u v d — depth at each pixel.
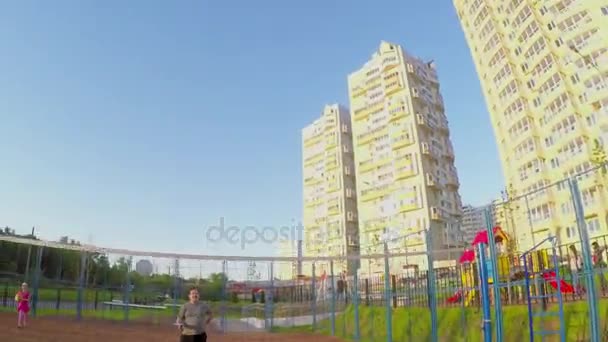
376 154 77.75
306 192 95.19
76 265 32.28
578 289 11.73
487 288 10.16
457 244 18.41
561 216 36.69
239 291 32.12
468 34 68.38
